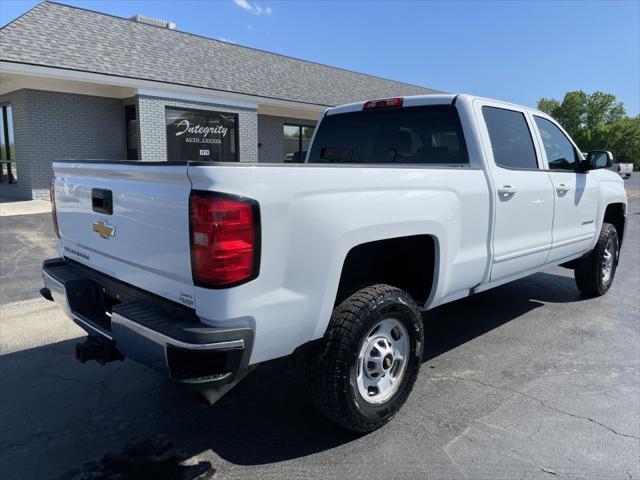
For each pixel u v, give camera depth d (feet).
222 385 7.94
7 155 50.31
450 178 11.34
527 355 14.14
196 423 10.66
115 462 9.33
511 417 10.85
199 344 7.57
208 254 7.55
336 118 16.22
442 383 12.41
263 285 8.02
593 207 17.71
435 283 11.29
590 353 14.29
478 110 13.16
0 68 39.65
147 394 11.89
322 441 10.02
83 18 53.06
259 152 65.16
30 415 10.91
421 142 13.92
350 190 9.09
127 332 8.46
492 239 12.83
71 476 8.92
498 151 13.41
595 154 16.48
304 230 8.39
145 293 9.15
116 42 52.75
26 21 47.29
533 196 14.19
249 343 8.01
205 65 58.59
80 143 49.14
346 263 10.91
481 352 14.34
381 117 14.92
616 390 12.07
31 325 16.29
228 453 9.62
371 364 10.03
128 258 9.36
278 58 72.64
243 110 57.88
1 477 8.87
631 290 21.04
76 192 10.90
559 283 22.00
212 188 7.50
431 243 11.25
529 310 18.17
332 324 9.36
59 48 46.32
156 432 10.34
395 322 10.38
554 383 12.42
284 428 10.49
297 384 12.46
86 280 10.85
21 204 43.68
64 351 14.29
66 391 11.98
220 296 7.66
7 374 12.85
